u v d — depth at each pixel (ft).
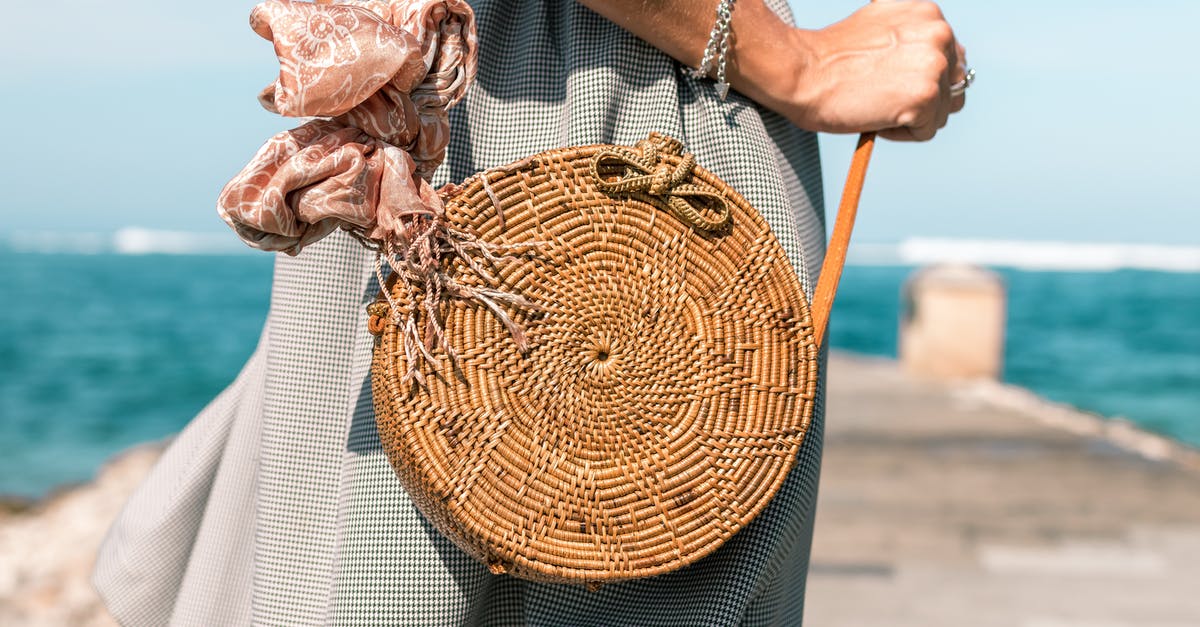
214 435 5.67
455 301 4.04
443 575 4.58
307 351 5.07
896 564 17.21
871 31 5.03
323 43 3.81
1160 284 254.88
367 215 3.90
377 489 4.66
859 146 4.96
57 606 18.20
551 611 4.80
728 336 4.18
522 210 4.13
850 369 55.67
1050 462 27.43
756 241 4.25
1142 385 108.68
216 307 184.44
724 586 4.53
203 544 5.54
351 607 4.62
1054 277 284.82
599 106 4.73
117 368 116.47
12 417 86.48
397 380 4.00
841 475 25.12
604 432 4.10
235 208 3.82
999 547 18.38
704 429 4.14
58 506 29.25
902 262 402.31
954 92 5.42
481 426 4.00
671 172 4.17
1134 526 20.08
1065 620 14.29
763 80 4.80
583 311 4.11
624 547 4.08
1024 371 120.26
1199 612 14.73
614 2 4.48
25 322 156.66
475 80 4.91
